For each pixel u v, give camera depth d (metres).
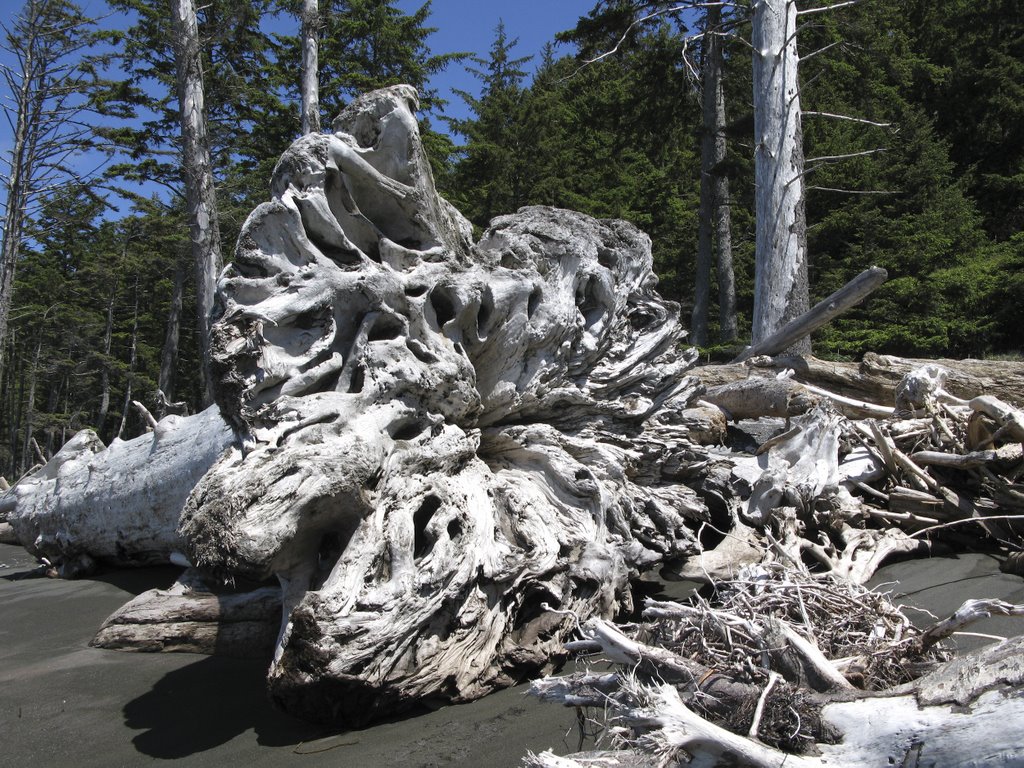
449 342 5.45
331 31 24.00
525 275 5.96
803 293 13.68
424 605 4.30
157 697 4.77
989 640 4.41
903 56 28.83
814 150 24.53
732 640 3.50
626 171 31.72
